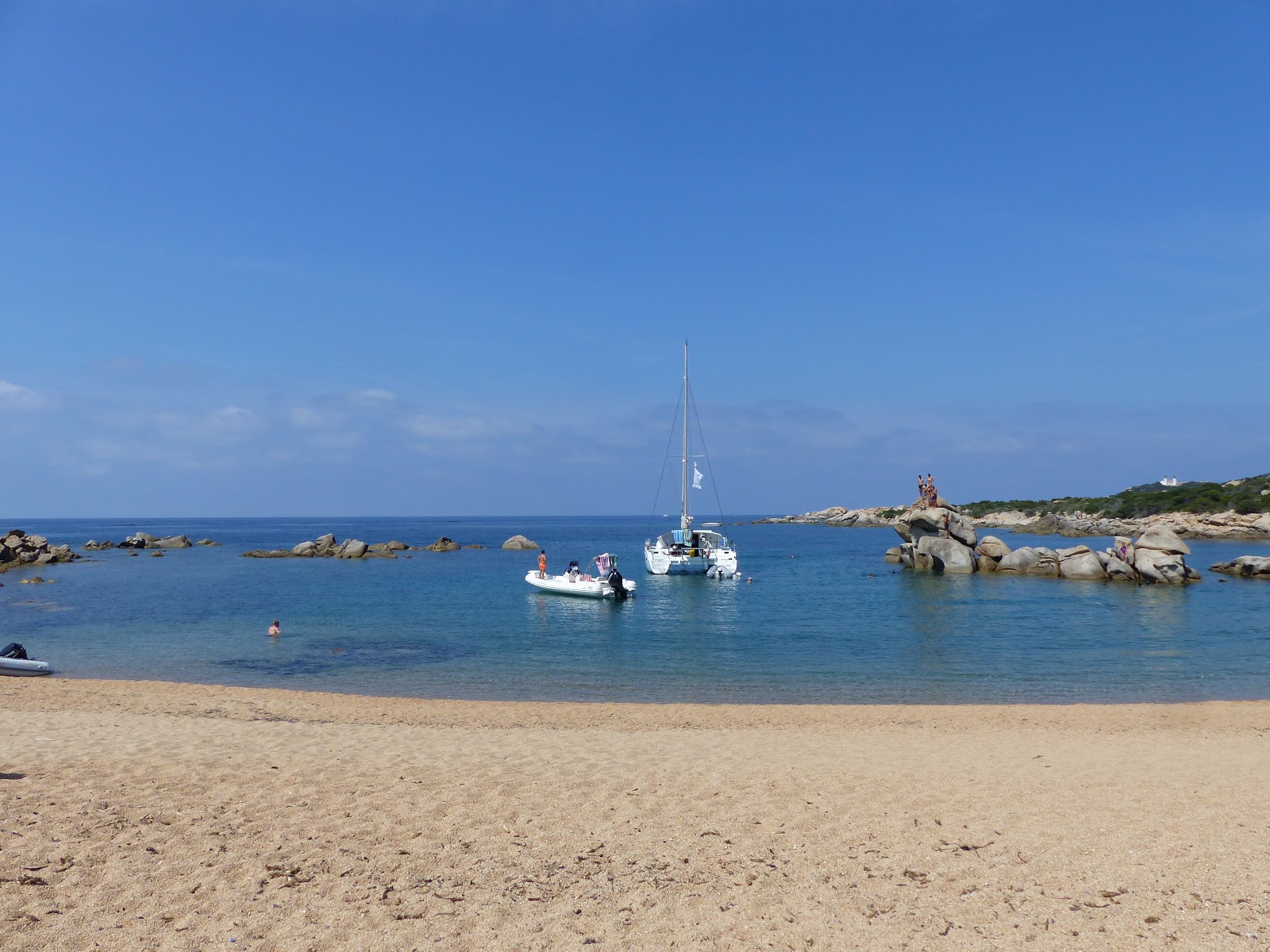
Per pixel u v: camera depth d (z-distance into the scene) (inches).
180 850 332.8
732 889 307.4
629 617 1445.6
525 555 3415.4
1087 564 2085.4
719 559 2199.8
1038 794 427.5
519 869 323.9
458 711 714.2
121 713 637.3
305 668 960.9
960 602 1678.2
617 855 339.9
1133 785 446.6
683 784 443.2
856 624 1371.8
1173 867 325.4
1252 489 4714.6
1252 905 290.4
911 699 813.2
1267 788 439.8
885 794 426.6
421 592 1855.3
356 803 399.2
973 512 6456.7
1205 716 698.8
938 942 267.6
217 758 476.4
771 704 780.0
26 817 362.0
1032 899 298.7
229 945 260.1
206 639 1175.0
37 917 272.2
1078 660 1034.1
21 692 744.3
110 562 2851.9
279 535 6496.1
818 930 275.9
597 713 710.5
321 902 291.3
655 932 273.7
